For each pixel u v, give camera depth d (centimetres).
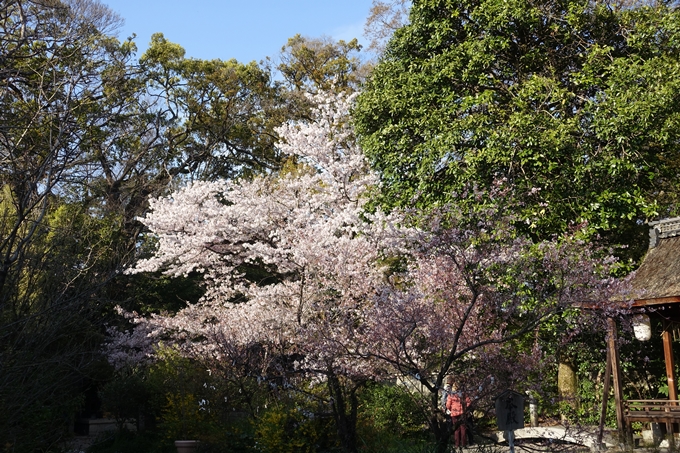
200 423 1338
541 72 1608
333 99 1758
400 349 983
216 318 1647
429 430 1244
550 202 1367
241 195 1631
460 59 1590
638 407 1387
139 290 2156
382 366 1060
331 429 1154
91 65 1586
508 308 1016
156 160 2889
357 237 1317
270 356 1353
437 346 1018
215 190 1664
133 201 2648
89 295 1155
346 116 1822
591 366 1644
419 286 1063
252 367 1352
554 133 1366
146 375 1773
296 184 1591
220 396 1388
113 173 2595
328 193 1598
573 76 1530
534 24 1538
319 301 1207
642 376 1686
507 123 1462
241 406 1395
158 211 1647
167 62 3077
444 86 1611
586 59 1558
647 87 1402
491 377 931
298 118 3102
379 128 1677
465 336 1006
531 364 970
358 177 1661
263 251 1450
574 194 1392
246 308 1420
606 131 1357
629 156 1373
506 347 1003
